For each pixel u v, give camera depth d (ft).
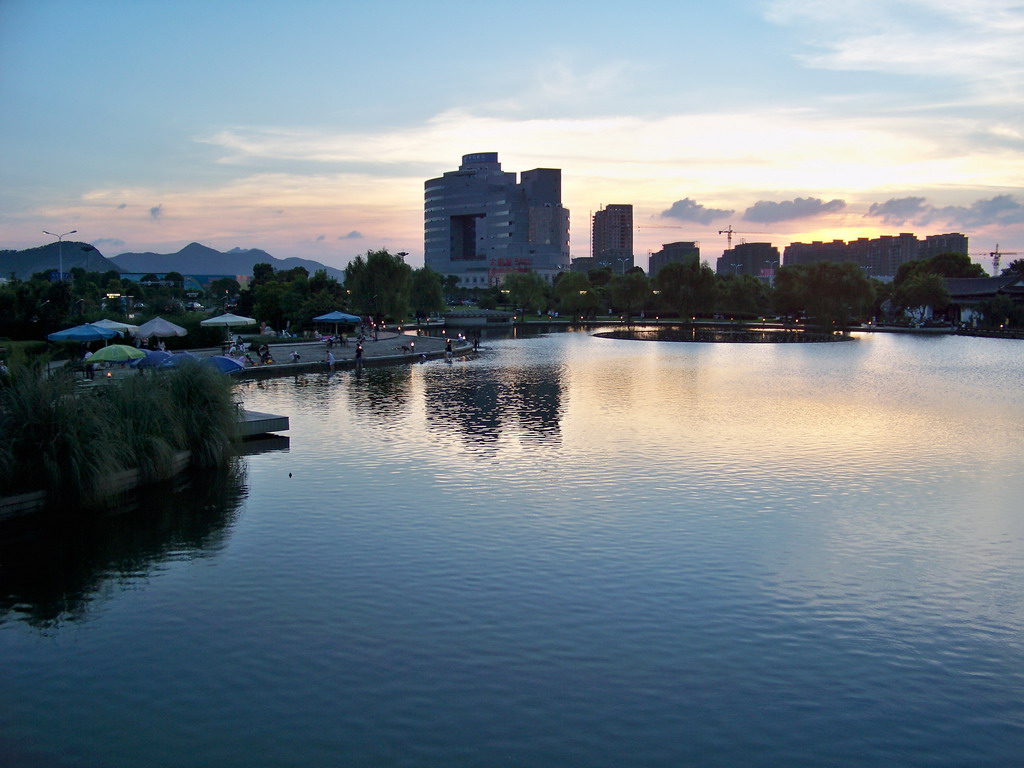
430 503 76.23
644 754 36.32
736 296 497.05
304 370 199.31
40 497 73.46
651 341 335.47
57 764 35.94
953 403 146.30
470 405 140.56
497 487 82.23
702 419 126.41
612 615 50.90
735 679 42.98
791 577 57.62
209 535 67.05
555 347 299.17
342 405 139.85
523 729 38.19
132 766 35.65
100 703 40.86
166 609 52.13
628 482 84.58
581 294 501.56
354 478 86.07
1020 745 37.32
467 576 57.41
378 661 44.80
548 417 127.44
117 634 48.62
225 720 39.14
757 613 51.44
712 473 89.04
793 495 80.02
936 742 37.52
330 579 57.00
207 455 90.94
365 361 216.13
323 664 44.50
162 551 63.31
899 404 144.97
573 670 43.80
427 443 105.19
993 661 45.37
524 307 541.34
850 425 121.60
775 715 39.60
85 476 75.15
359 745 36.96
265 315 309.63
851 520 71.77
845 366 221.87
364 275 365.40
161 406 88.33
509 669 43.88
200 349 224.74
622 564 59.93
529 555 61.82
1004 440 110.11
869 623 50.16
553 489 81.46
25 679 43.37
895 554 62.85
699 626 49.42
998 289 406.62
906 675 43.70
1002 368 215.92
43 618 51.08
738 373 201.36
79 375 152.35
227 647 46.70
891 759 36.22
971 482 86.02
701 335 378.32
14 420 75.00
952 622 50.47
